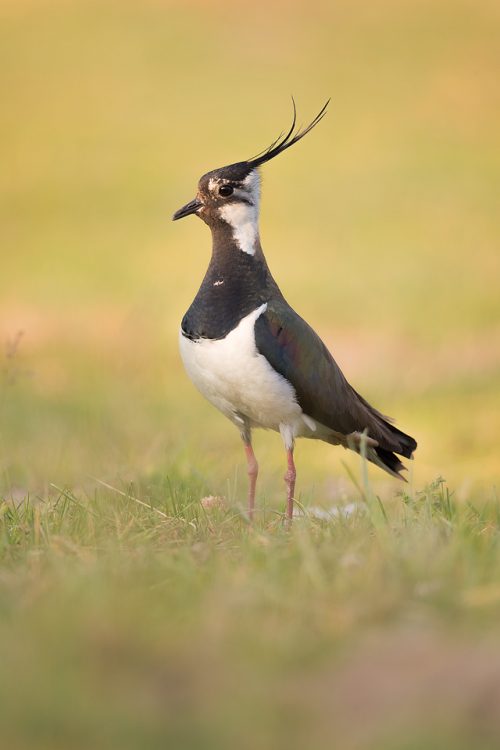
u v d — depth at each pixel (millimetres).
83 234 36844
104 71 52812
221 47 54219
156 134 46344
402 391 20547
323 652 6141
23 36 56531
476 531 8406
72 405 18094
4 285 31266
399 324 25844
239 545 8250
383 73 50500
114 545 8227
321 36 54500
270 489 12625
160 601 6871
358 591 6867
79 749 5145
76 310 27875
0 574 7648
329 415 10188
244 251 10133
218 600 6707
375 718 5402
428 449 17062
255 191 10266
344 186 40031
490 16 55219
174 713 5449
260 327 9859
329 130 45719
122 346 23516
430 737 5141
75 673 5812
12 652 6012
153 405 18406
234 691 5680
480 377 21047
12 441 15508
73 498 9906
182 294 29406
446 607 6648
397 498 11164
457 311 26797
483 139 44375
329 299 28297
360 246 33750
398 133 45219
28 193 41562
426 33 54031
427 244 33781
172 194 40469
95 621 6340
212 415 18188
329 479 14961
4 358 22891
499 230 35000
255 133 45719
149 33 56188
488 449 16828
